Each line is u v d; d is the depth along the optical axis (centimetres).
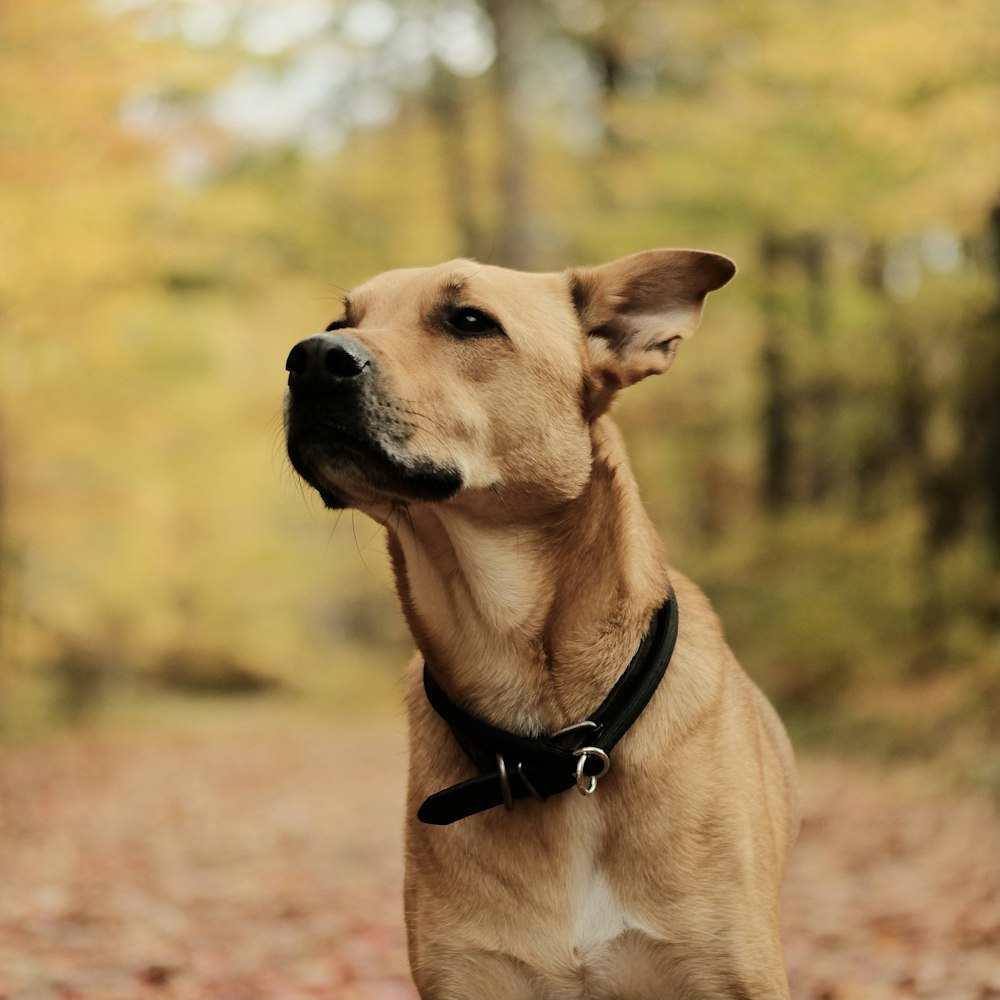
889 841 827
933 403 1384
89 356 1277
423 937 315
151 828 1015
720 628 354
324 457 314
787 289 1521
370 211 2230
